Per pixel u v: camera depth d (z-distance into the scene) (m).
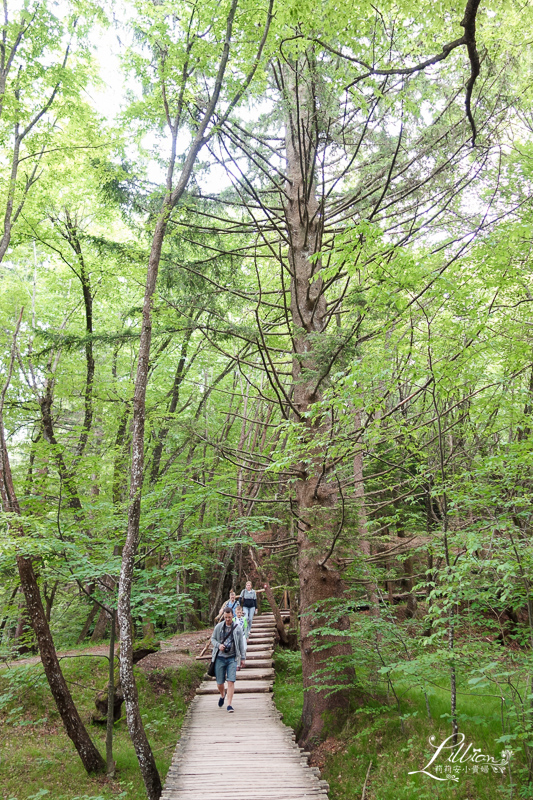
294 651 13.09
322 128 7.91
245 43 7.17
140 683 10.52
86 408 13.31
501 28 7.18
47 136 8.77
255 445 14.78
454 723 5.95
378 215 9.59
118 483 11.90
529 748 5.35
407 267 5.54
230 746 7.20
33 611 7.46
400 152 8.91
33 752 8.02
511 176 9.03
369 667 8.00
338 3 5.72
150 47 7.42
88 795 7.09
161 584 8.23
